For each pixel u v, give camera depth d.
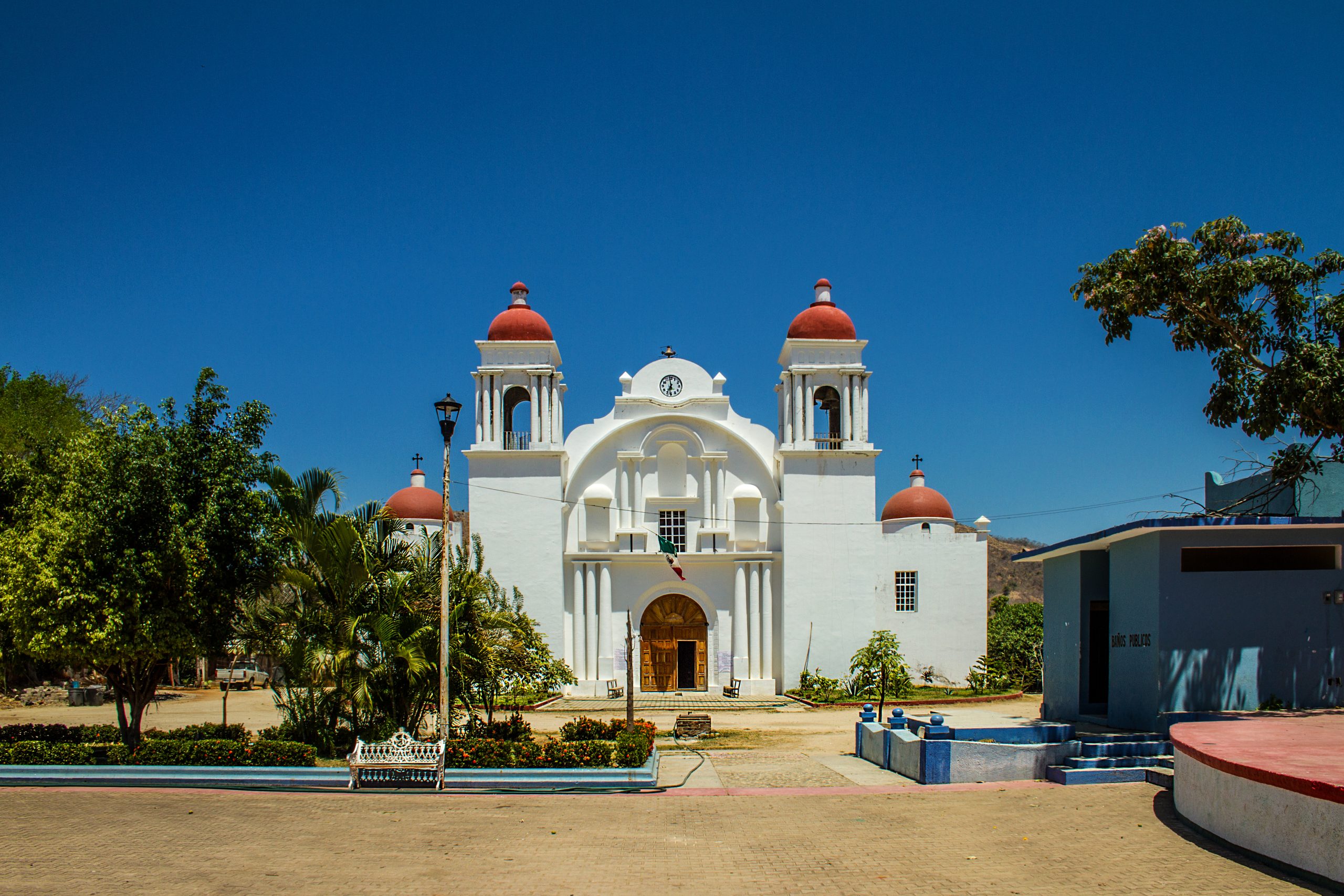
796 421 42.41
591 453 43.50
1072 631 24.72
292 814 15.34
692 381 43.94
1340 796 9.77
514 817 15.07
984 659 42.78
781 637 42.06
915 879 11.13
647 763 18.69
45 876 11.42
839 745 25.45
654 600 42.91
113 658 20.11
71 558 19.61
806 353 42.69
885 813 15.06
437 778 17.70
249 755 18.62
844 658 41.19
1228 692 19.56
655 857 12.38
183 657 20.83
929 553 44.19
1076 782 16.66
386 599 20.94
